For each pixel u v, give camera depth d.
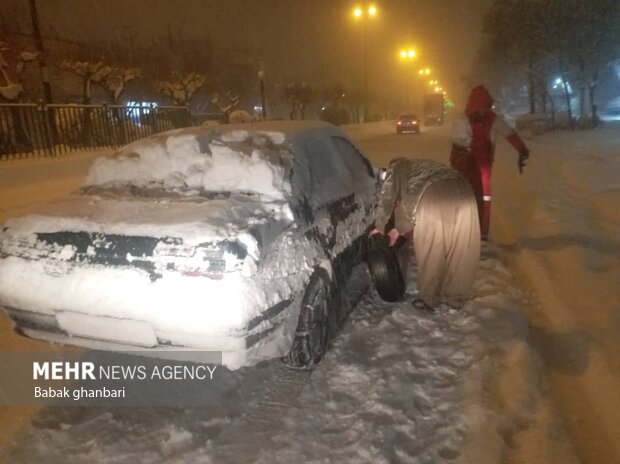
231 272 3.04
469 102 6.42
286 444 3.11
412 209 4.44
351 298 4.90
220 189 3.81
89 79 19.34
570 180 11.81
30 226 3.49
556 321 4.57
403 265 5.68
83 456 3.13
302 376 3.82
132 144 4.60
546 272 5.58
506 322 4.42
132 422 3.43
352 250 4.74
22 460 3.10
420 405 3.40
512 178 12.49
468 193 4.43
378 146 23.02
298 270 3.58
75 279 3.25
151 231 3.20
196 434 3.27
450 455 2.97
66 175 12.18
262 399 3.60
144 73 29.22
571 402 3.51
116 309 3.15
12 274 3.41
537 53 26.59
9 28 19.77
